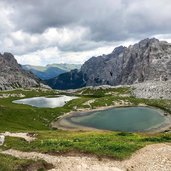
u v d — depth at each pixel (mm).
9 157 45750
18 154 48188
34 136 76500
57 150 46875
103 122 183750
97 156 43719
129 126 168375
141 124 173750
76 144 49531
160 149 44625
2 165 40094
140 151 45125
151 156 42281
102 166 40094
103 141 54250
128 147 46781
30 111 192125
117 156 43156
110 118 197375
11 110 179250
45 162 42375
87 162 41906
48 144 51938
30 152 48281
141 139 58469
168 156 41438
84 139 57312
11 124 145250
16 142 59062
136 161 41531
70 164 41406
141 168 39250
